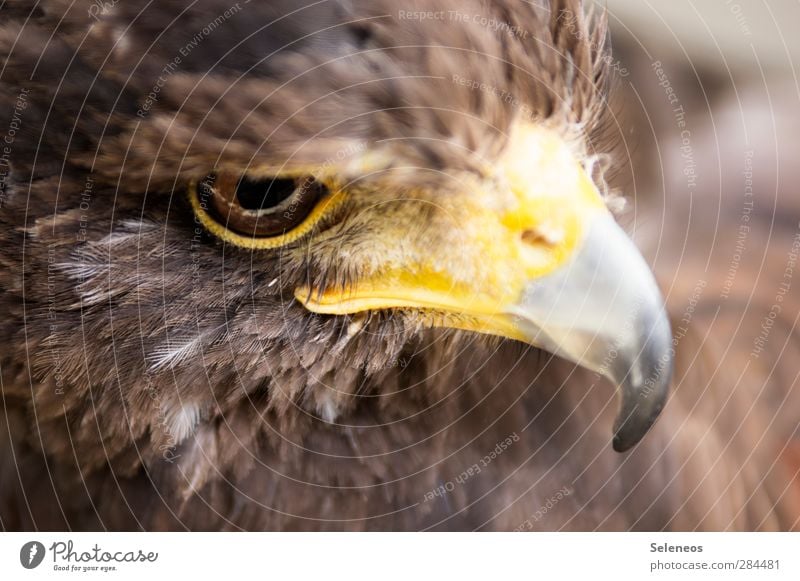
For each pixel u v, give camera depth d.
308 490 1.24
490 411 1.25
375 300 1.22
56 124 1.21
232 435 1.23
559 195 1.22
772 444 1.28
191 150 1.20
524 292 1.22
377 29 1.21
